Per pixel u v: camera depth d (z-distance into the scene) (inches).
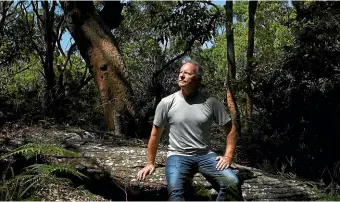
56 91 365.7
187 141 170.6
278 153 296.5
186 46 406.9
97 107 334.3
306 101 289.6
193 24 380.2
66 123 317.1
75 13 327.6
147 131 349.4
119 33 492.1
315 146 290.2
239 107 372.8
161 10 435.2
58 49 438.9
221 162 168.4
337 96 283.6
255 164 289.1
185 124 170.9
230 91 333.7
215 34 388.2
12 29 397.7
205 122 171.0
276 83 300.5
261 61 321.1
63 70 391.2
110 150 241.1
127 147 253.3
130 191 211.9
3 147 227.3
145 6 468.4
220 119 173.3
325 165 285.0
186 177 169.0
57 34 406.0
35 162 213.9
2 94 354.3
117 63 327.0
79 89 402.3
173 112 172.2
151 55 471.2
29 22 445.1
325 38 283.6
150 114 358.6
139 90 433.1
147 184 210.1
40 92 356.8
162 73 457.4
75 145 245.6
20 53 406.0
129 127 322.0
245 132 315.6
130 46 489.1
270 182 216.8
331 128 287.7
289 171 282.8
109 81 324.2
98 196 214.2
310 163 289.0
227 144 173.8
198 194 186.9
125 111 321.7
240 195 165.3
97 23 331.3
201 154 170.6
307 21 303.7
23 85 419.5
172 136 172.9
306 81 284.8
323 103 286.2
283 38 562.6
